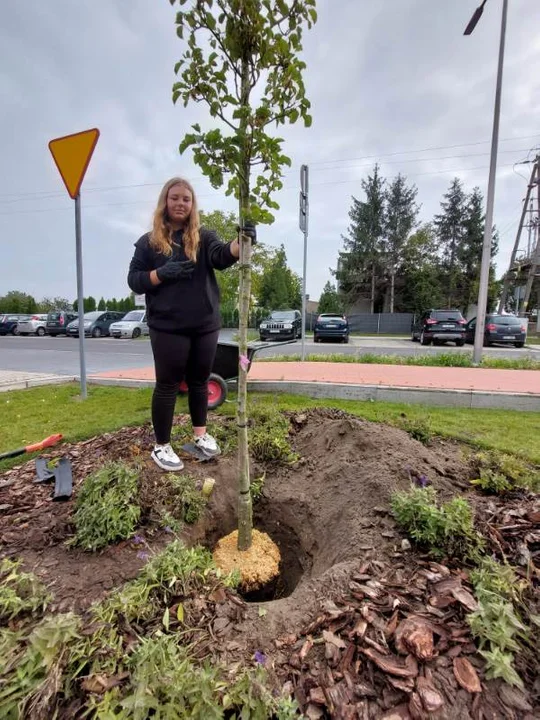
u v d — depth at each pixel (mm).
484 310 8117
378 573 1566
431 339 15422
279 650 1254
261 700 1022
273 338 16703
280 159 1645
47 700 1030
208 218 10391
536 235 22094
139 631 1290
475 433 3588
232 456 2742
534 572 1525
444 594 1410
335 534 2037
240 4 1488
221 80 1635
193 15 1569
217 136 1539
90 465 2668
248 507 2082
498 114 7988
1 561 1666
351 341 18547
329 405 4570
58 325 21891
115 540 1793
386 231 32062
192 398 2641
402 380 5535
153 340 2348
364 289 33688
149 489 2127
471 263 33781
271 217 1685
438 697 1067
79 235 4703
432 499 1868
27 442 3289
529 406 4488
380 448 2475
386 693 1091
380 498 2051
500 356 10977
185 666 1092
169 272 2166
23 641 1208
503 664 1105
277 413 3490
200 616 1384
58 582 1551
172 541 1794
